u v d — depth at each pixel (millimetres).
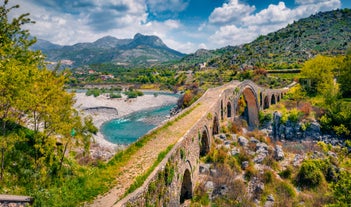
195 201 27594
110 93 143625
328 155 41750
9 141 17062
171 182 19438
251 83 56969
